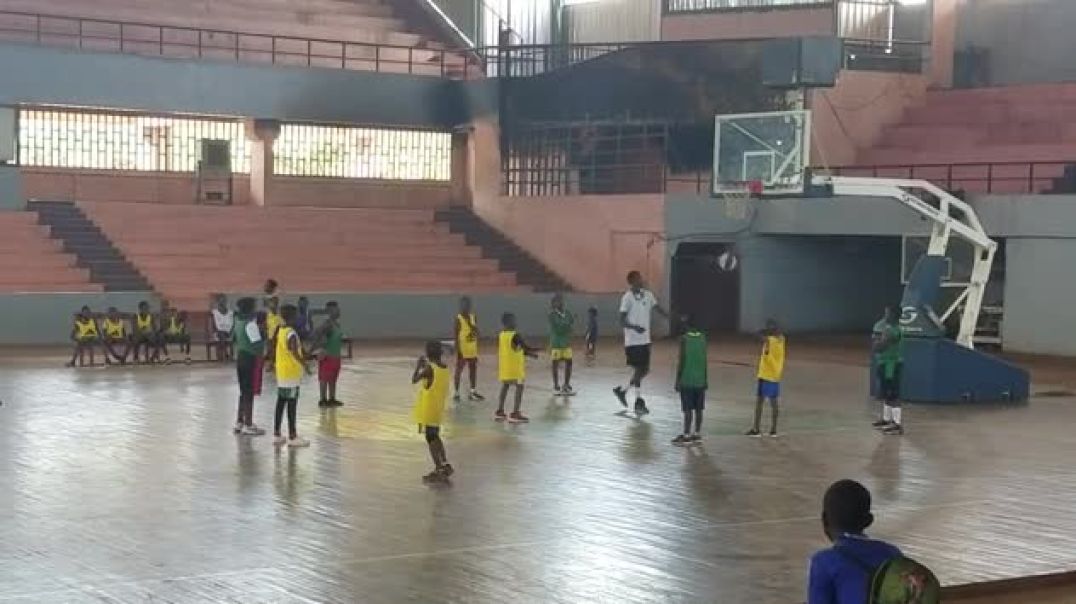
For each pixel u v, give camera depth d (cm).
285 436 1706
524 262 3875
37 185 3694
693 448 1698
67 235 3350
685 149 3766
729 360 2962
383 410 1998
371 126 4100
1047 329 3155
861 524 607
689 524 1238
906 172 3728
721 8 4153
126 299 3102
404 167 4228
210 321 2834
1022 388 2317
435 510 1277
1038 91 3794
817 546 1155
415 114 4109
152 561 1060
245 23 4100
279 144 4019
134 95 3688
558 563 1080
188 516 1229
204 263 3416
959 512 1318
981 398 2281
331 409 2003
